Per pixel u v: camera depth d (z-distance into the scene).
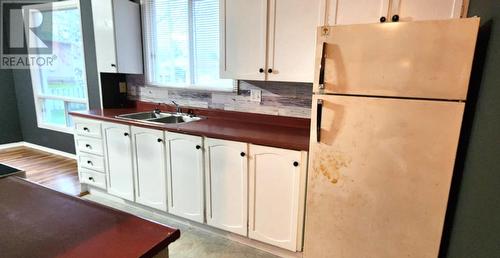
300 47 2.05
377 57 1.44
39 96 4.39
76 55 3.79
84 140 2.96
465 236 1.36
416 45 1.36
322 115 1.61
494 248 1.08
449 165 1.40
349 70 1.51
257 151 1.99
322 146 1.66
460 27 1.28
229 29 2.29
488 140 1.20
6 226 0.86
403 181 1.50
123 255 0.73
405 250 1.58
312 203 1.76
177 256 2.11
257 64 2.23
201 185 2.30
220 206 2.25
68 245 0.77
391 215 1.57
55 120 4.36
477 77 1.39
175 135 2.33
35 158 4.20
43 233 0.82
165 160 2.44
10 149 4.62
